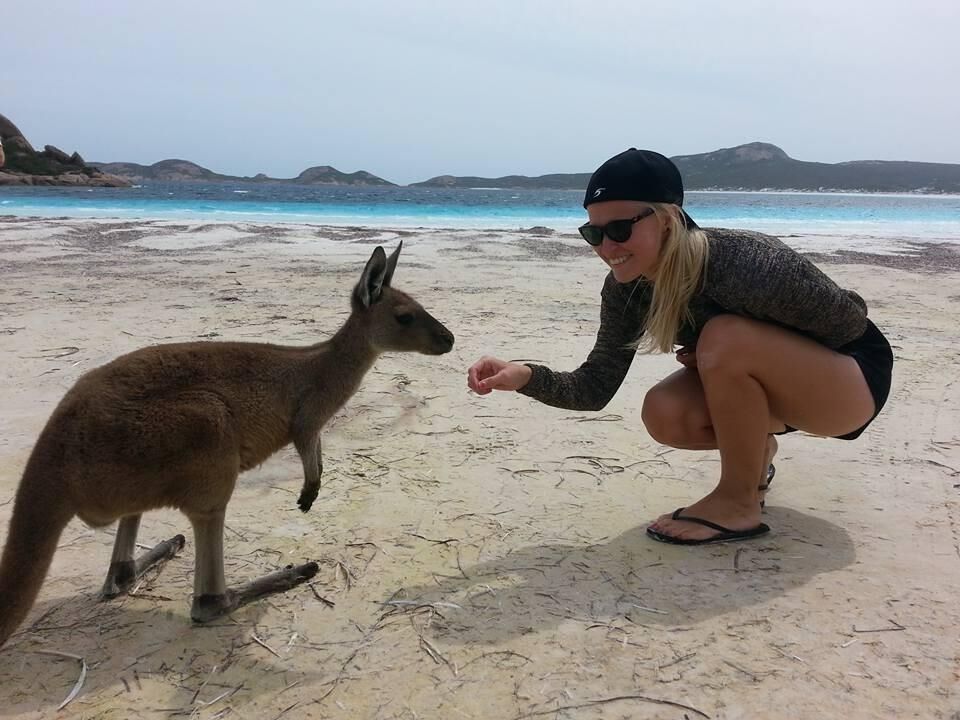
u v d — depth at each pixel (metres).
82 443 2.59
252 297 9.69
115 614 3.10
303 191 100.62
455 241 18.39
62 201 35.66
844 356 3.54
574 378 3.77
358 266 13.15
